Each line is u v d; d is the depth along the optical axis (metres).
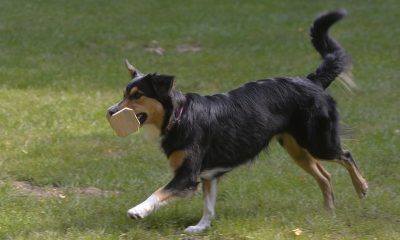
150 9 29.17
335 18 10.80
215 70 20.53
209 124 9.27
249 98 9.71
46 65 20.53
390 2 31.27
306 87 10.08
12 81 18.53
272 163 12.64
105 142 13.80
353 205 10.50
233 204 10.41
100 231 9.09
